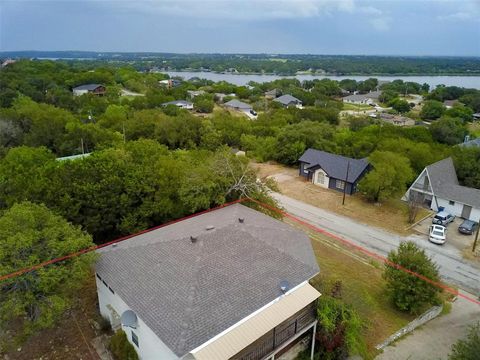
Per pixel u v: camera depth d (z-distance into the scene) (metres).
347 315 19.00
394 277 23.42
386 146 50.84
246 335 15.16
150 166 30.67
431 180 40.03
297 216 38.22
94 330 19.84
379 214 39.19
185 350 13.70
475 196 37.56
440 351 20.31
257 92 160.50
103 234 29.55
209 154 39.94
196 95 134.75
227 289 16.72
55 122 56.09
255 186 31.30
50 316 16.67
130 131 64.44
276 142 58.91
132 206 28.72
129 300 16.61
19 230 18.22
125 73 160.50
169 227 23.59
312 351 19.05
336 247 31.75
